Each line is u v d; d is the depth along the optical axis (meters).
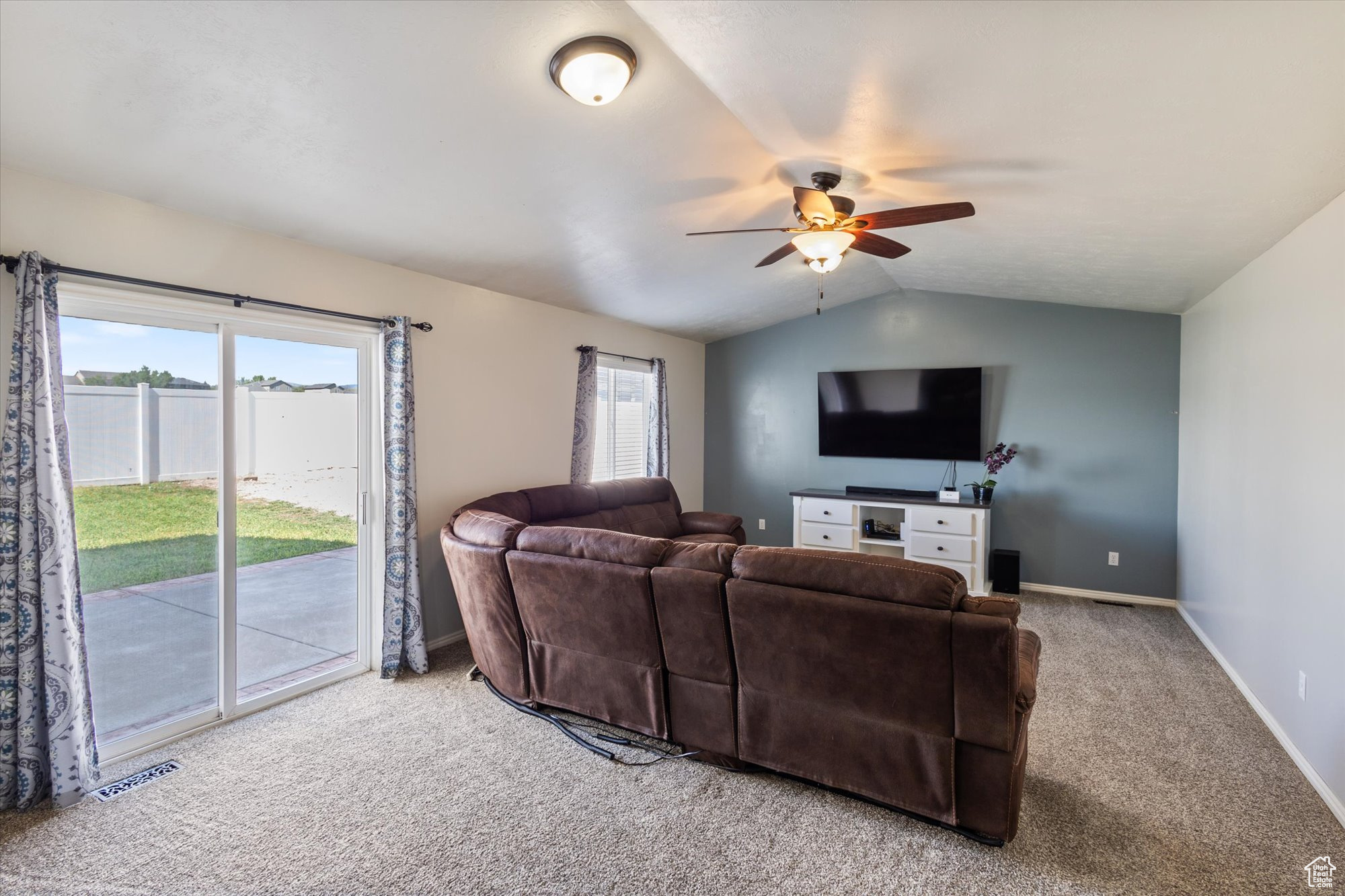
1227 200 2.39
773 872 1.89
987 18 1.48
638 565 2.48
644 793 2.30
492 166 2.59
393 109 2.11
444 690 3.21
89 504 2.43
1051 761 2.55
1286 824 2.14
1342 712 2.17
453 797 2.27
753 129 2.42
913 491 5.66
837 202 2.71
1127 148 2.08
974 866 1.92
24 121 1.95
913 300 5.77
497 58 1.90
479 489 4.09
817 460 6.28
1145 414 4.93
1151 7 1.33
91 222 2.35
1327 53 1.40
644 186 2.96
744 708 2.37
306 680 3.19
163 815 2.15
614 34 1.84
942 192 2.87
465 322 3.98
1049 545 5.25
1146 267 3.54
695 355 6.68
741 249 4.09
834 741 2.20
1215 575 3.74
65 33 1.63
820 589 2.10
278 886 1.82
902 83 1.90
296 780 2.37
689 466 6.61
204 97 1.94
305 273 3.08
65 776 2.18
